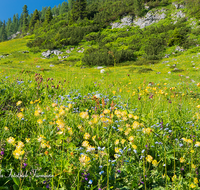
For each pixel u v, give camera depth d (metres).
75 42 62.12
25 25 132.25
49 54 55.16
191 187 1.60
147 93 3.77
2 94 3.83
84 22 79.19
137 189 1.70
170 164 2.21
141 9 75.50
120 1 91.06
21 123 2.40
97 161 1.89
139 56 44.06
